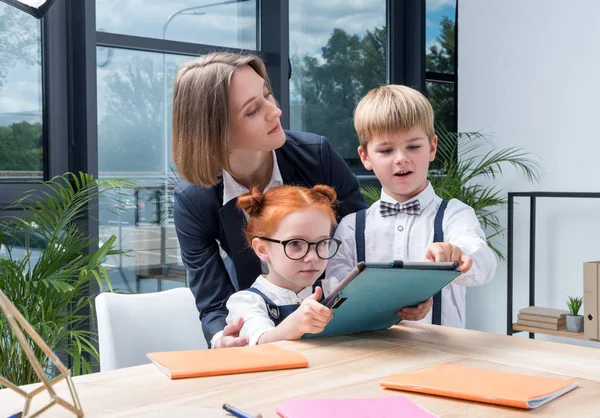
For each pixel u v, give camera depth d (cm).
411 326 131
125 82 298
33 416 68
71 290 218
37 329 214
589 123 323
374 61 379
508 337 120
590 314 297
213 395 85
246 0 332
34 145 277
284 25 331
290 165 165
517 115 353
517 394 81
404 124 165
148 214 305
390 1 384
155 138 308
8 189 265
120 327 158
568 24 330
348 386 89
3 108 270
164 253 310
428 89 393
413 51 386
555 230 338
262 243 139
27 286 216
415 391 86
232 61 140
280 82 333
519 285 353
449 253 121
